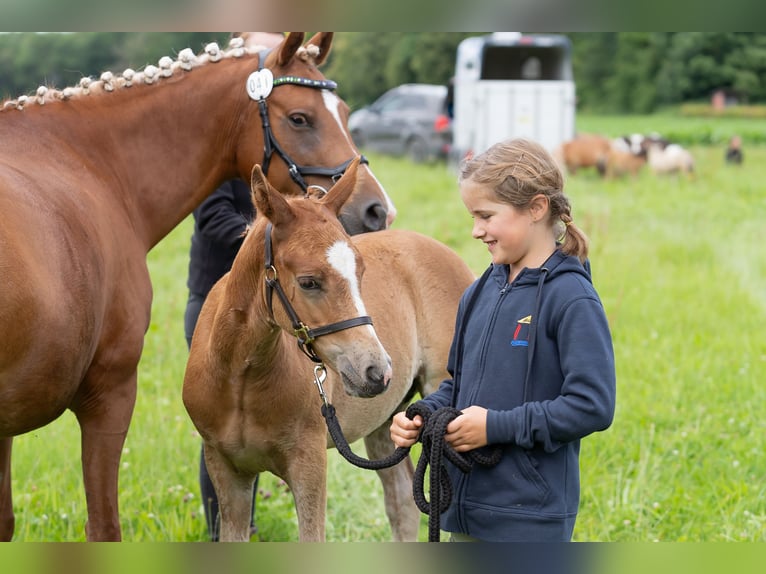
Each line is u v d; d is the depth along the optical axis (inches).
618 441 216.7
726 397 243.3
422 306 181.5
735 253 422.0
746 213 522.3
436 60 1268.5
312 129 163.2
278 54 163.2
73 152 146.5
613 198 586.6
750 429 224.5
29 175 131.0
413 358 177.6
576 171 696.4
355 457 116.3
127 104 155.6
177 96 159.8
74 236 129.3
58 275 121.9
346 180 134.3
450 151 775.7
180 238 454.0
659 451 211.9
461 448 106.4
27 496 180.5
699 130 978.1
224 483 148.9
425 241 187.9
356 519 191.6
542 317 107.7
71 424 223.8
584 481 195.6
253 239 132.9
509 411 105.2
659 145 678.5
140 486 192.4
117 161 153.2
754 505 184.2
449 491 108.4
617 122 1199.6
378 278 173.2
